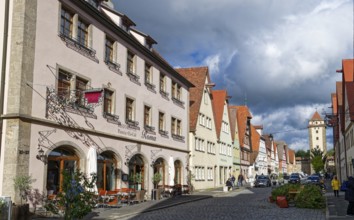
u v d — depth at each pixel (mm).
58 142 19484
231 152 60688
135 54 28500
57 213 11805
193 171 41469
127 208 21422
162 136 32875
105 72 24234
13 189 16594
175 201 26703
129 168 27172
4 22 17641
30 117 17578
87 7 22141
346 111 40406
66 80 20562
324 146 137125
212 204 24953
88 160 21031
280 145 127000
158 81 32500
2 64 17391
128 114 27391
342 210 20078
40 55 18562
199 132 44469
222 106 55281
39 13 18625
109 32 24922
